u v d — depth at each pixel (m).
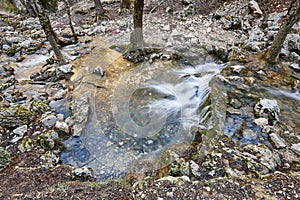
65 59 5.82
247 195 2.56
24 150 3.52
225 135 3.56
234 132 3.60
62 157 3.51
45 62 6.04
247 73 4.83
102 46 6.45
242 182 2.71
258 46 5.53
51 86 5.00
